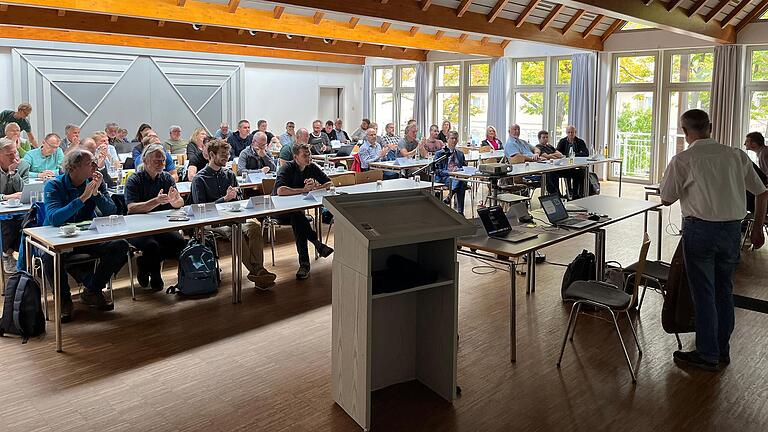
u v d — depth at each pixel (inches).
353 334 117.2
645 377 138.9
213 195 215.3
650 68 455.8
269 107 575.8
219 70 535.2
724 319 143.9
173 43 491.8
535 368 143.7
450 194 326.3
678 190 140.2
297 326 168.7
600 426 118.5
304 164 231.1
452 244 124.1
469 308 184.2
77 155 171.5
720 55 412.5
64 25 344.5
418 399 129.3
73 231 155.2
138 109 492.4
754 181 148.1
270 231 233.1
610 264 221.9
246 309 182.1
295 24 369.1
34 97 442.6
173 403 125.5
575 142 392.2
